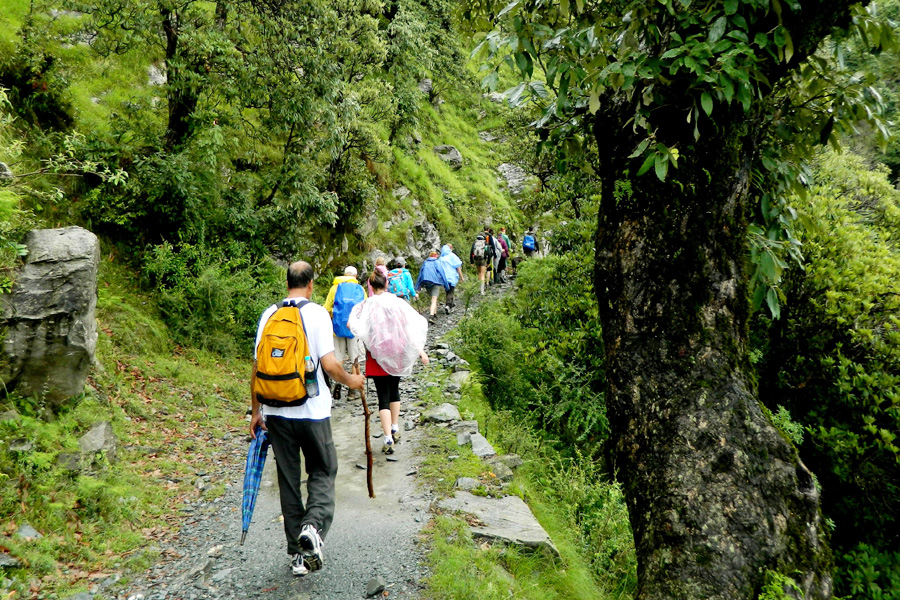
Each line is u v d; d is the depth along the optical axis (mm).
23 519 3906
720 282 3100
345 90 12008
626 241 3275
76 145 7875
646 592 2832
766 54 2977
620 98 3363
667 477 2936
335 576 3711
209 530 4453
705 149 3102
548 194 18781
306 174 11852
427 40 23078
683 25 2848
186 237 9695
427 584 3617
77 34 9969
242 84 9961
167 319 8977
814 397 7980
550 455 7562
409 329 5773
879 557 7184
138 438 5941
